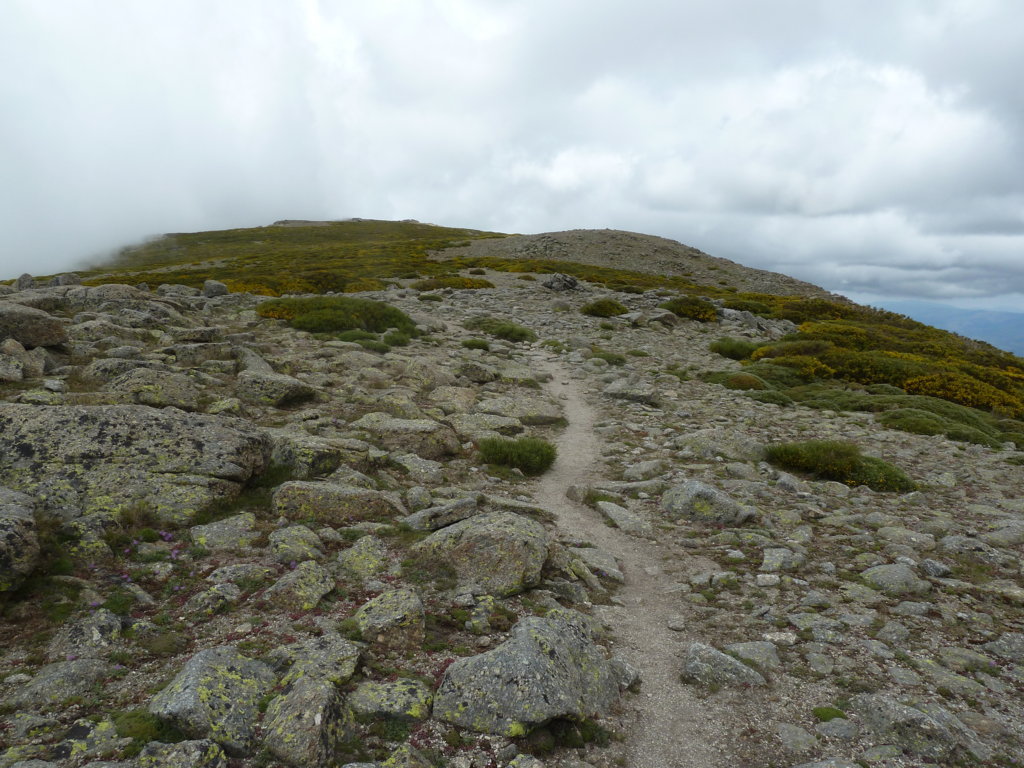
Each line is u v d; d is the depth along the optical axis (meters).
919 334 50.69
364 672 6.55
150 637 6.90
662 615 9.07
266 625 7.36
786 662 7.70
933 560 10.57
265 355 22.47
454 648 7.34
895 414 23.80
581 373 29.28
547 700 5.98
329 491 10.85
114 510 8.99
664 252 106.56
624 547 11.61
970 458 18.88
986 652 7.96
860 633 8.36
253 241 156.25
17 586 7.05
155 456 10.21
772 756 6.00
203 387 16.34
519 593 8.91
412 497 12.08
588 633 7.57
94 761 4.88
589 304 48.94
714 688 7.13
